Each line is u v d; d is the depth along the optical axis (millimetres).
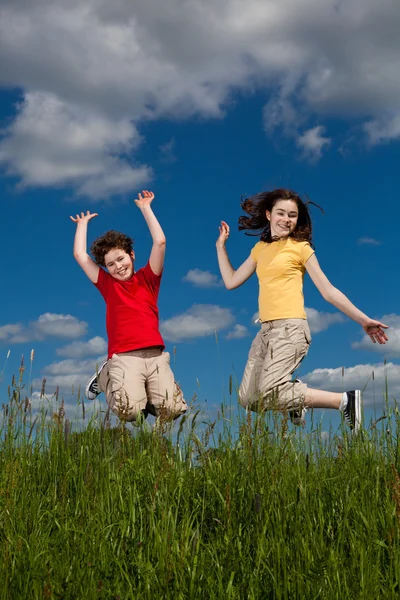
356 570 2455
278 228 5145
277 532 2545
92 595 2221
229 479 3184
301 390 4781
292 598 2264
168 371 5172
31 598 2256
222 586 2363
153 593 2326
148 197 5438
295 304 4938
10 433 3865
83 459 3680
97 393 5438
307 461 3111
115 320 5230
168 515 2766
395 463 3438
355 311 4727
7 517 2857
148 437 3822
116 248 5332
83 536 2615
